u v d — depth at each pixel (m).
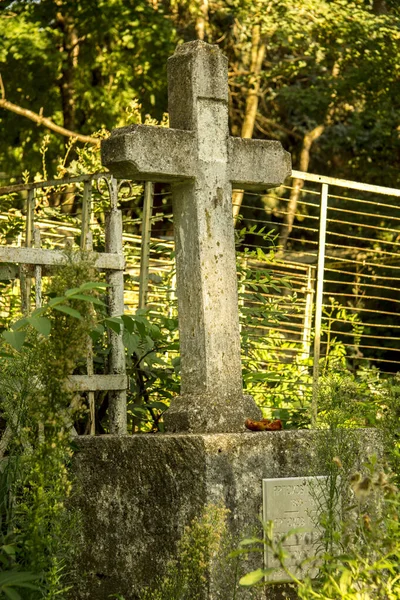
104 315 6.55
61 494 5.04
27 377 5.63
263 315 8.38
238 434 5.41
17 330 5.12
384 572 5.50
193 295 5.84
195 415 5.70
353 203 24.20
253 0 20.89
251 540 4.51
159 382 7.87
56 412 5.01
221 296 5.86
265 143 6.16
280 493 5.46
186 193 5.90
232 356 5.87
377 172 24.70
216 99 5.95
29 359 5.59
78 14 21.02
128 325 6.01
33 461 5.02
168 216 8.12
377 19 21.05
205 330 5.78
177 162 5.77
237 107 25.19
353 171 25.62
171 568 5.20
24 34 20.97
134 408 7.11
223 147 5.96
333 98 23.19
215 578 5.11
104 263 6.65
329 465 5.58
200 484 5.23
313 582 5.34
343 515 5.61
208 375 5.77
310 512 5.54
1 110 22.39
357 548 5.24
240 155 6.04
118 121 21.80
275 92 24.44
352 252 20.31
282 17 20.75
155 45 21.22
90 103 21.94
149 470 5.48
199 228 5.82
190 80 5.87
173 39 21.84
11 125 22.45
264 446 5.48
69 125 22.20
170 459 5.38
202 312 5.79
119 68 21.66
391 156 25.28
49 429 4.99
